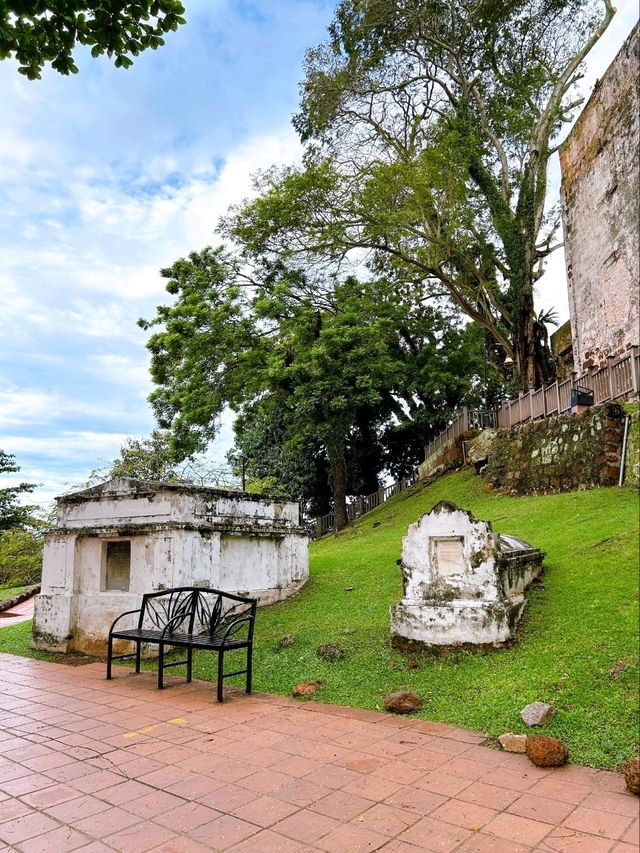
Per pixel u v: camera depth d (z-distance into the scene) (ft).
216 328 71.20
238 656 27.30
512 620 22.70
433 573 23.82
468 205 79.51
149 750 17.33
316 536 99.25
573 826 12.00
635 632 20.18
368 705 20.24
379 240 78.64
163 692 23.73
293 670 24.22
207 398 71.61
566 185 72.90
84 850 11.96
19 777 15.66
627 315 59.00
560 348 89.40
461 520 23.43
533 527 36.99
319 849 11.62
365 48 81.25
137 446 81.00
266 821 12.80
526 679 19.26
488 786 13.94
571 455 45.78
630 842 11.32
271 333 76.43
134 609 30.32
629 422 41.96
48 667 29.55
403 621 23.68
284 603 34.58
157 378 74.43
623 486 40.19
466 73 87.40
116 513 32.48
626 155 59.26
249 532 33.86
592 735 15.79
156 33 19.74
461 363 93.50
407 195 71.56
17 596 58.23
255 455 106.42
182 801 13.94
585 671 18.70
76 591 33.14
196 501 30.96
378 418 101.35
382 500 93.09
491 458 60.23
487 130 85.05
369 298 81.25
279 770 15.44
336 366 74.23
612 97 61.77
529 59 84.43
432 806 13.14
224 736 18.21
